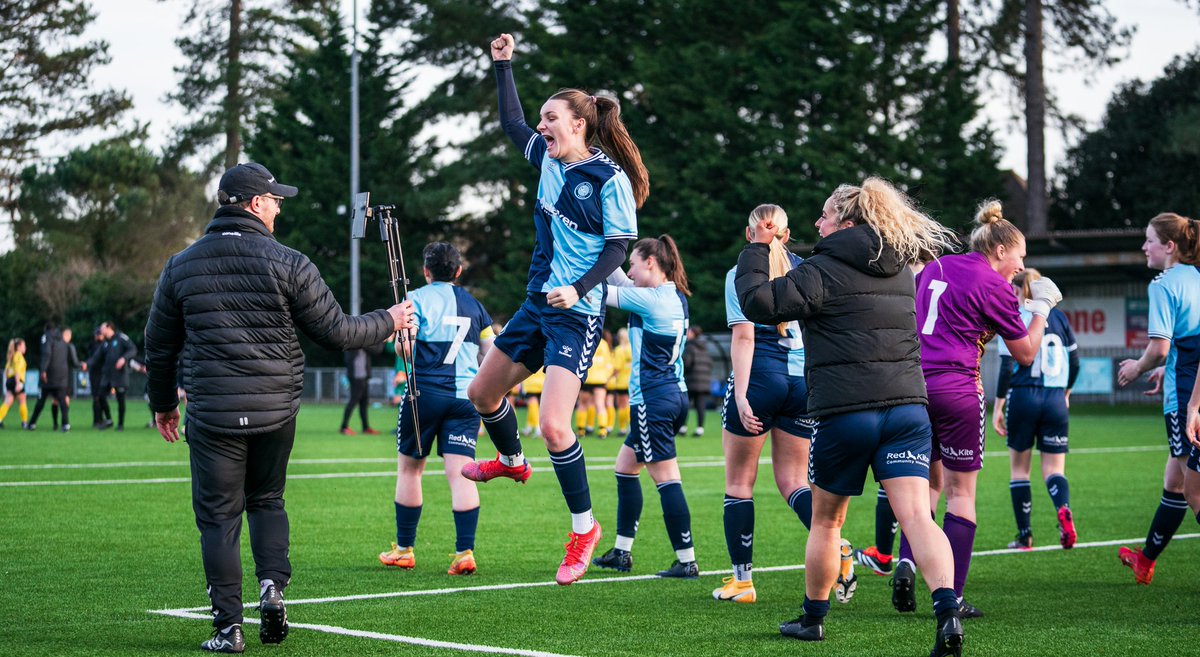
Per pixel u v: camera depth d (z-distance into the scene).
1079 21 38.25
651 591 6.42
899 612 5.84
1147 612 5.83
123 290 48.69
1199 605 6.03
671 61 41.53
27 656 4.70
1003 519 9.94
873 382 4.72
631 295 6.89
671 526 6.93
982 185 39.62
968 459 5.62
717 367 36.16
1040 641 5.10
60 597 6.05
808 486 6.25
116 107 55.62
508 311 43.59
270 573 4.88
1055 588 6.57
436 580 6.76
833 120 39.28
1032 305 5.79
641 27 43.47
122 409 22.38
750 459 6.14
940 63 39.81
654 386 6.96
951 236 5.96
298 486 12.04
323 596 6.20
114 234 54.25
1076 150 45.03
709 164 39.78
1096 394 34.25
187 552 7.62
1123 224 44.28
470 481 7.09
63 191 54.81
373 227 42.53
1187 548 8.16
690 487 12.34
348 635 5.14
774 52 39.72
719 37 43.31
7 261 49.84
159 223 54.91
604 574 7.05
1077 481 13.19
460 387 7.10
